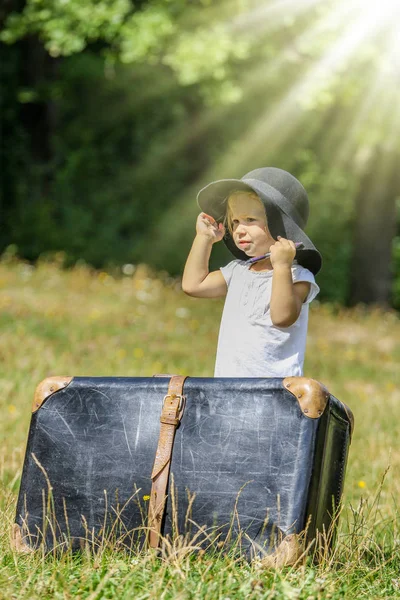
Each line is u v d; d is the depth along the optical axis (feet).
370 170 98.53
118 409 16.70
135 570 14.37
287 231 17.49
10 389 35.60
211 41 73.05
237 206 18.03
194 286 18.72
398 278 102.78
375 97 76.89
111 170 96.73
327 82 72.69
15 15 75.10
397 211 103.24
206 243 18.92
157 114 99.04
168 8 73.20
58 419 16.93
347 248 100.73
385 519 20.21
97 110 96.58
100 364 44.04
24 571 15.37
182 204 97.86
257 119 100.22
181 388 16.42
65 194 90.79
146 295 65.77
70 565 15.31
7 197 88.84
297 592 13.83
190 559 15.42
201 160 100.78
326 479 16.11
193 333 56.34
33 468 16.83
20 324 50.67
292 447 15.55
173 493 15.80
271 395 15.90
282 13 72.23
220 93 81.05
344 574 15.48
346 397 43.39
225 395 16.15
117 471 16.39
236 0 73.46
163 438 16.17
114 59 79.87
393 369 55.67
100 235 90.63
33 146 91.81
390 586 15.75
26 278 66.80
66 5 71.51
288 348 17.35
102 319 55.57
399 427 35.45
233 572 14.62
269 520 15.37
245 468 15.71
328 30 71.41
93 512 16.37
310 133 101.09
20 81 90.58
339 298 99.35
